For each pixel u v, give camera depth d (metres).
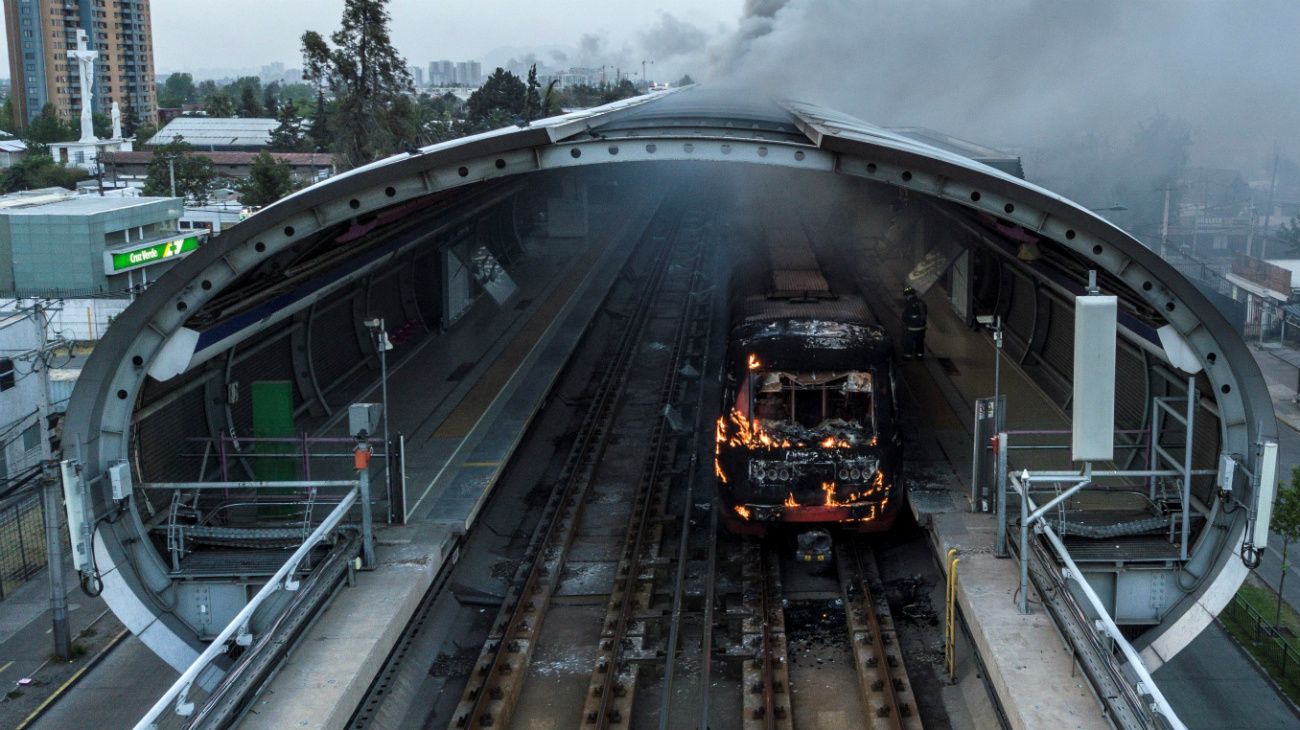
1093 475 14.27
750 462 16.62
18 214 50.06
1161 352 14.60
